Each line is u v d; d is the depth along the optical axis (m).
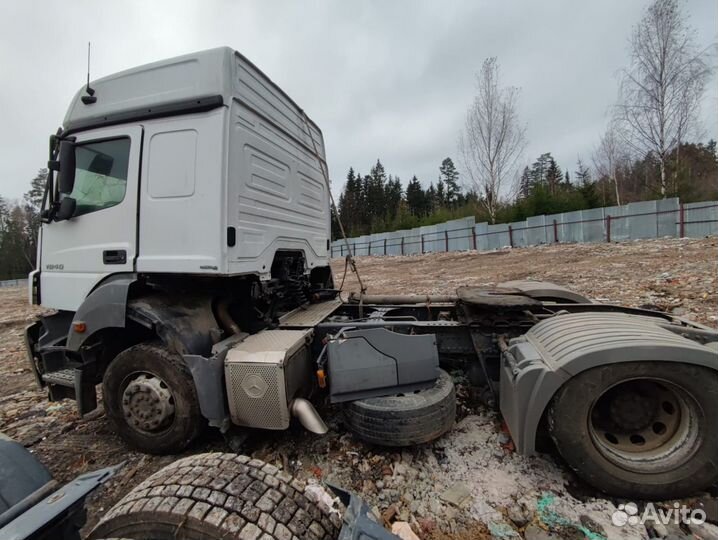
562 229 20.61
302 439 2.79
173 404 2.65
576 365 2.02
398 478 2.29
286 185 3.56
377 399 2.43
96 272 3.01
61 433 3.19
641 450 2.12
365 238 33.03
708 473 1.94
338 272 16.75
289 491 1.39
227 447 2.78
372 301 4.05
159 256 2.75
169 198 2.72
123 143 2.92
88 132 3.05
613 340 2.06
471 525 1.91
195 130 2.67
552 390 2.07
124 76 2.92
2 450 1.41
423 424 2.29
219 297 3.11
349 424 2.48
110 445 2.95
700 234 15.75
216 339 2.76
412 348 2.49
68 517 1.15
